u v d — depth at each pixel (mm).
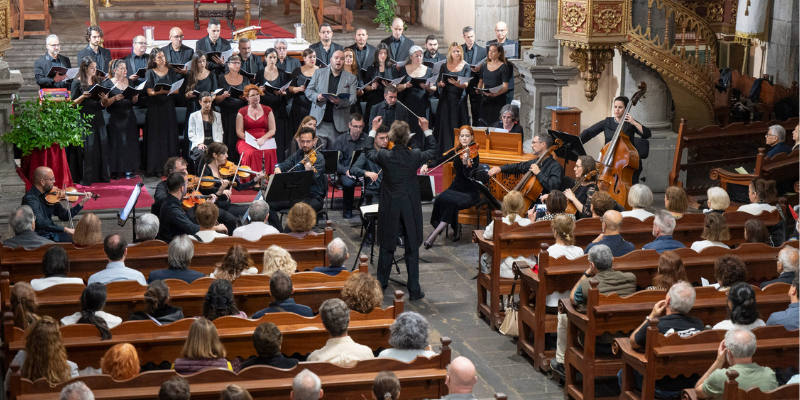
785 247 6781
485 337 7828
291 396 4531
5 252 7078
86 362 5465
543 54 12289
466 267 9617
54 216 10602
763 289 6250
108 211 10875
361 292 5980
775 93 13508
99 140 11828
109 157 12039
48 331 4914
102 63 13281
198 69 12188
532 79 12367
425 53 14133
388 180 8492
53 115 10547
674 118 12594
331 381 4996
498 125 11500
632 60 11992
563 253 7145
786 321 5758
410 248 8578
